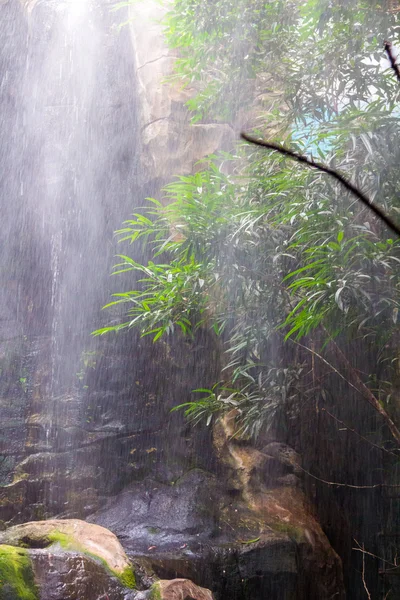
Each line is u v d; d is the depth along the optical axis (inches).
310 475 251.3
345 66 177.0
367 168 146.7
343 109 181.5
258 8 187.5
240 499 237.3
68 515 229.9
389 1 165.3
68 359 266.8
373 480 262.5
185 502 231.6
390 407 221.9
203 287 181.9
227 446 250.2
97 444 247.1
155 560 186.7
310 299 151.9
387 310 156.8
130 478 244.7
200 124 284.0
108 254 299.9
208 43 199.3
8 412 249.3
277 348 207.9
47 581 139.1
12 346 271.0
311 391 206.2
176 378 264.8
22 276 297.0
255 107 257.4
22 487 231.9
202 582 191.3
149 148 286.5
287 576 205.2
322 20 169.5
